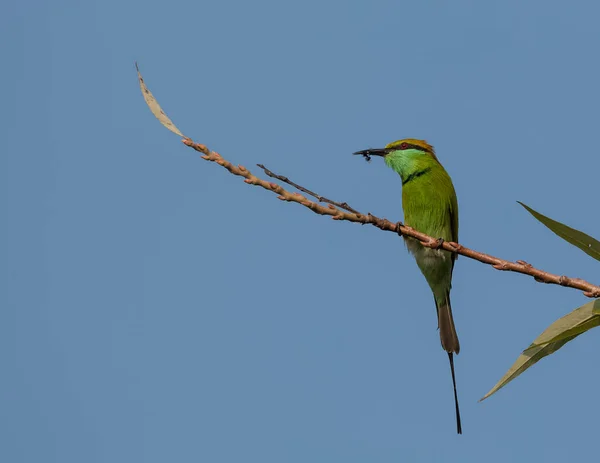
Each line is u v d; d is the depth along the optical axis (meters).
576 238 5.58
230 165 6.26
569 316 5.71
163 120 6.23
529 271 6.50
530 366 5.88
